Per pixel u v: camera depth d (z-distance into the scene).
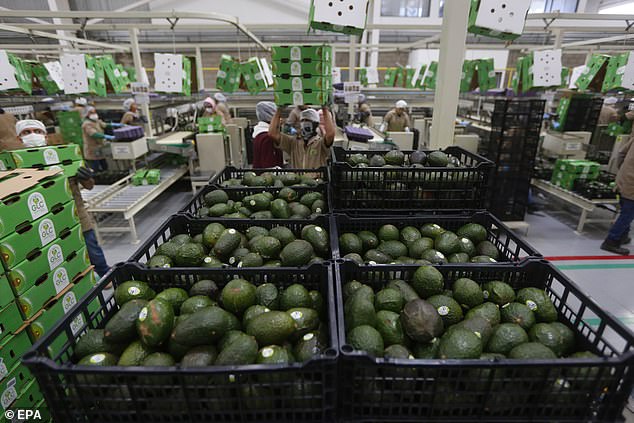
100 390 0.86
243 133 7.00
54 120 7.42
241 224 1.71
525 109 4.01
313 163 3.27
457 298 1.25
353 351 0.85
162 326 1.00
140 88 4.61
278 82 2.33
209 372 0.82
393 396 0.89
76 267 2.05
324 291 1.25
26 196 1.68
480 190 1.83
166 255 1.46
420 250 1.55
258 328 1.02
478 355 0.97
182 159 6.12
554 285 3.31
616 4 9.91
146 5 10.12
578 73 6.13
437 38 6.20
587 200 4.27
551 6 10.42
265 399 0.87
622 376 0.85
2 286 1.54
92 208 3.90
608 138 6.01
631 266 3.67
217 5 10.45
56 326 0.96
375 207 1.86
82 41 5.86
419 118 8.16
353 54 6.47
